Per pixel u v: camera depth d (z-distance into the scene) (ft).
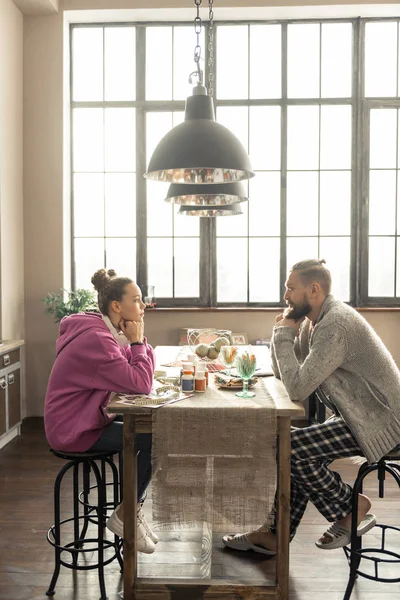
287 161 18.11
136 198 18.29
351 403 7.84
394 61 17.81
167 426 7.28
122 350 8.72
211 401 7.61
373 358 7.80
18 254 17.01
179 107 18.08
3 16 15.70
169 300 18.37
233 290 18.37
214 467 7.39
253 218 18.21
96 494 11.65
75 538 8.75
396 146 17.88
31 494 11.71
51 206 17.39
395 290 18.08
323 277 8.28
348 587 7.84
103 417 8.08
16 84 16.76
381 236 18.02
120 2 17.02
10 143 16.33
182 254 18.35
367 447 7.66
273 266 18.25
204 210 12.56
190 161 8.02
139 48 18.11
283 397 8.00
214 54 18.06
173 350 12.62
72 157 18.33
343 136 17.98
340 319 7.80
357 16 17.54
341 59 17.89
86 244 18.44
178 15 17.49
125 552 7.63
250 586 7.63
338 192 18.06
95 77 18.24
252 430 7.26
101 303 8.34
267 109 18.06
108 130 18.29
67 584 8.33
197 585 7.64
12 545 9.48
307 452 8.00
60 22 17.19
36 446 14.93
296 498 8.70
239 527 7.38
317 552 9.36
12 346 14.88
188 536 9.80
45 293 17.47
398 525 10.28
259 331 17.90
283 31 17.90
